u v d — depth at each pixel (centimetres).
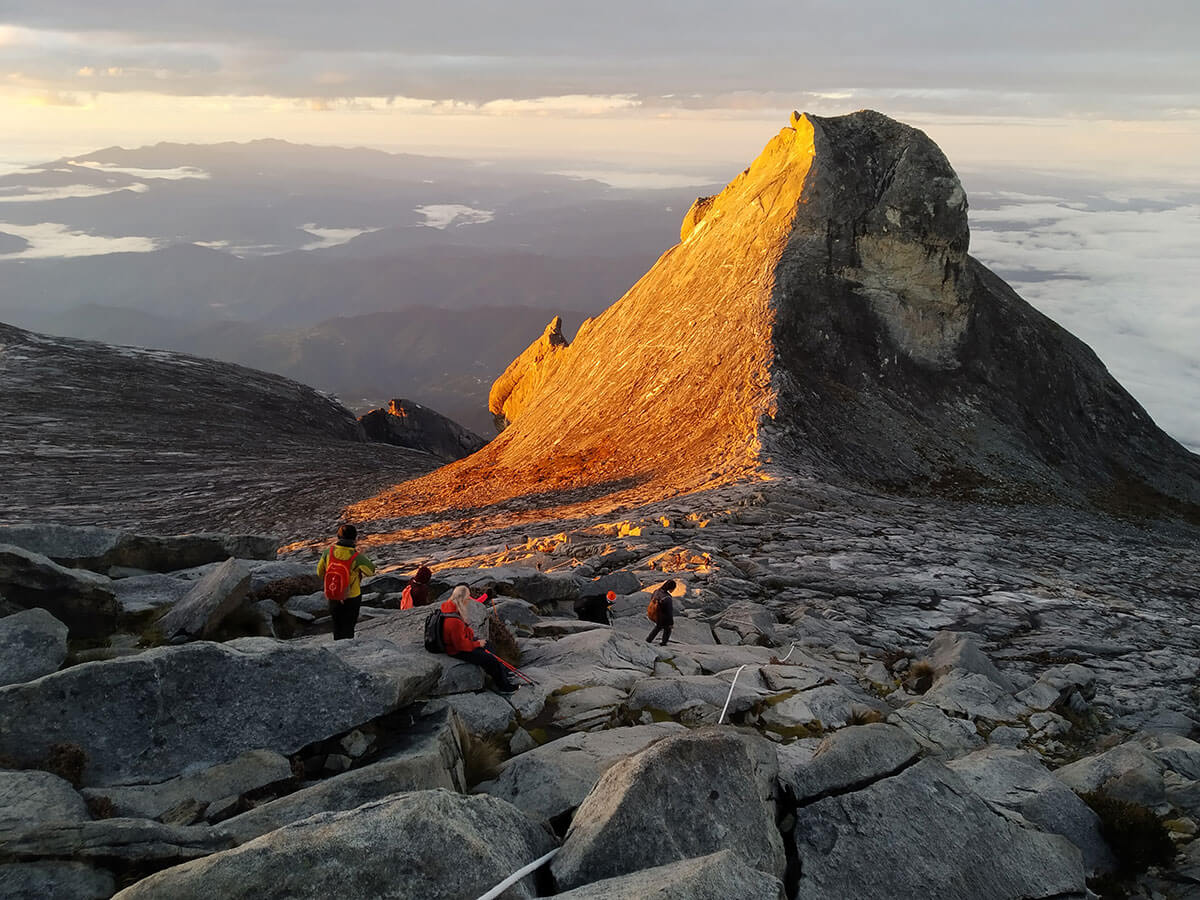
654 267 8238
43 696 685
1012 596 2230
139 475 5297
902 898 654
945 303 6016
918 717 1228
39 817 571
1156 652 1873
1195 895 824
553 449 5547
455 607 1017
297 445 7175
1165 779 1072
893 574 2314
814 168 6031
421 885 489
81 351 8206
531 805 703
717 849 586
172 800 643
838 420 4912
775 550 2459
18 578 1028
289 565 1462
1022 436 5912
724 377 5147
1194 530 5519
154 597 1203
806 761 777
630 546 2366
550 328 10331
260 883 470
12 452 5247
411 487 5519
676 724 995
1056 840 788
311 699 761
